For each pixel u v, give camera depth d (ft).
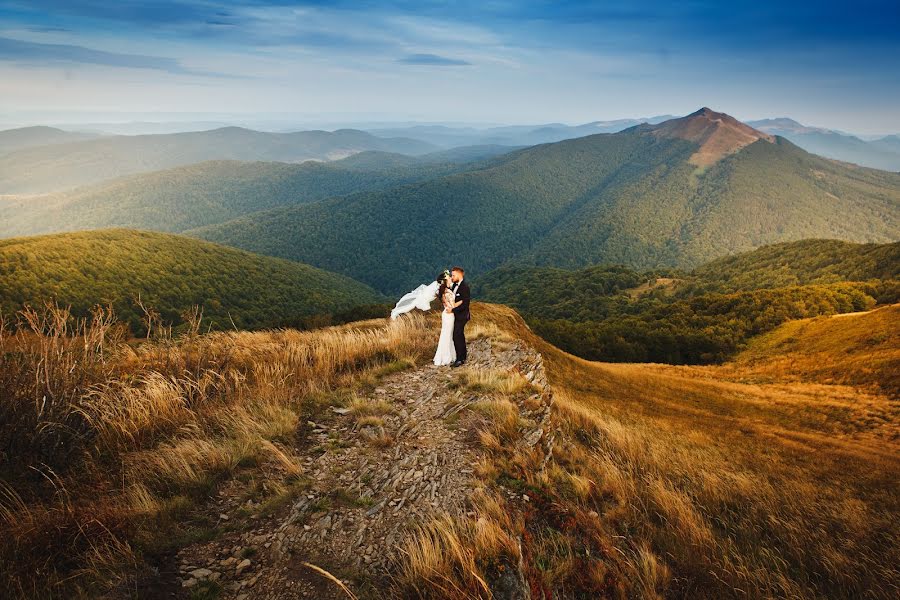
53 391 14.42
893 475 44.42
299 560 10.68
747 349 186.50
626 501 19.35
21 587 8.69
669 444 41.32
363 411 19.26
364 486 13.85
